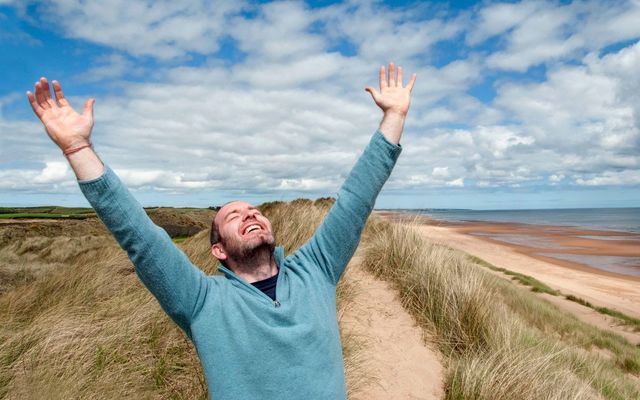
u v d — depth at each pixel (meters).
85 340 3.07
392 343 4.44
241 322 1.43
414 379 3.97
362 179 1.75
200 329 1.45
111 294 4.35
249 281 1.63
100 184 1.41
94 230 14.66
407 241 6.32
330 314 1.60
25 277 6.86
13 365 2.84
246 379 1.37
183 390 2.87
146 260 1.43
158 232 1.48
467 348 4.55
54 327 3.26
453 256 6.88
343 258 1.74
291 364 1.39
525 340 5.71
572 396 4.00
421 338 4.68
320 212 7.70
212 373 1.40
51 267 7.59
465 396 3.71
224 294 1.52
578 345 9.13
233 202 1.75
